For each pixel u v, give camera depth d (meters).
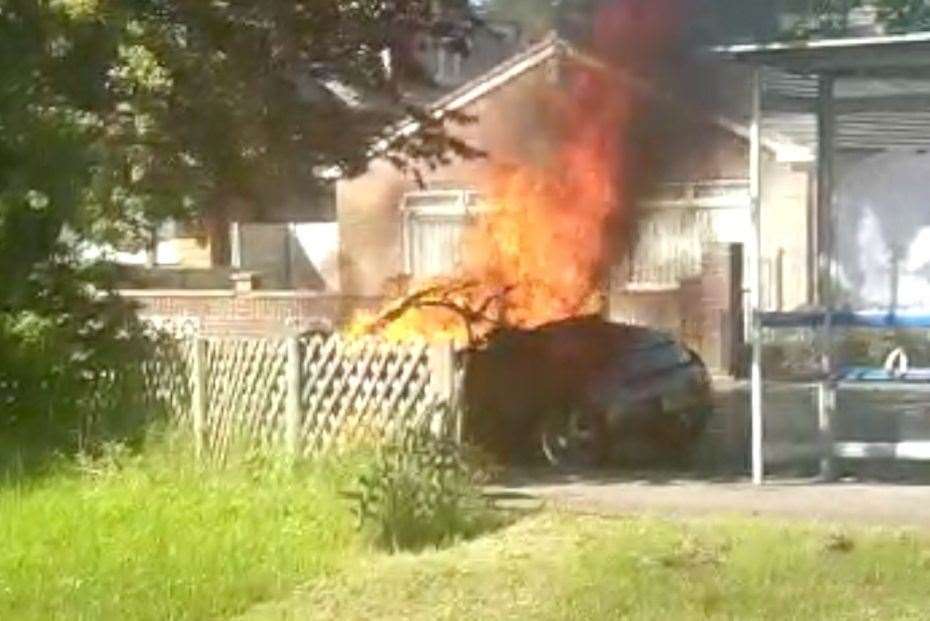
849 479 22.47
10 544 16.81
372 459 18.39
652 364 25.69
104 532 17.38
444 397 19.55
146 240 24.72
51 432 22.34
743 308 42.34
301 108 25.59
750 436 26.80
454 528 17.58
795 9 33.50
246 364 21.27
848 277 40.34
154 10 24.14
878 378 22.47
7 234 23.34
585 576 15.49
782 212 45.47
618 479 23.05
